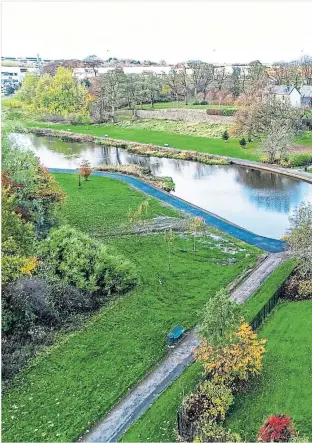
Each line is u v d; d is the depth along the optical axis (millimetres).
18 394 35312
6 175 55312
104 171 97375
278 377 35750
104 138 134875
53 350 40125
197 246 60312
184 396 33938
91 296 47156
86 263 48438
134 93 167125
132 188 85500
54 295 44844
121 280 49062
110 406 34156
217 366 34344
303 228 50438
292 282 49031
